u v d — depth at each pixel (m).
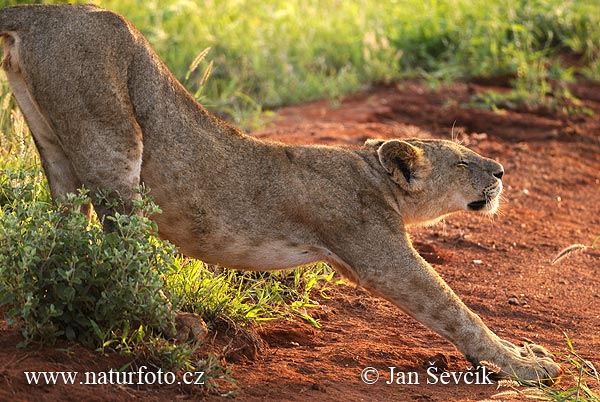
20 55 9.64
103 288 9.10
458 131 21.22
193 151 10.05
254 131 19.81
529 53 25.28
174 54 22.20
